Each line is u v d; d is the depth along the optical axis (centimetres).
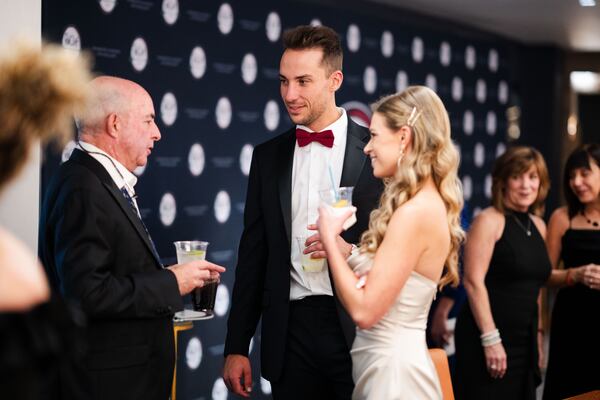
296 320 314
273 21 542
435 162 261
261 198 325
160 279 274
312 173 318
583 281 429
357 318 249
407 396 256
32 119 154
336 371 307
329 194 259
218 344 512
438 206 258
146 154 288
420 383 258
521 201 409
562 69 892
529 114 862
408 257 252
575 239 452
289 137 329
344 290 249
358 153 317
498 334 407
